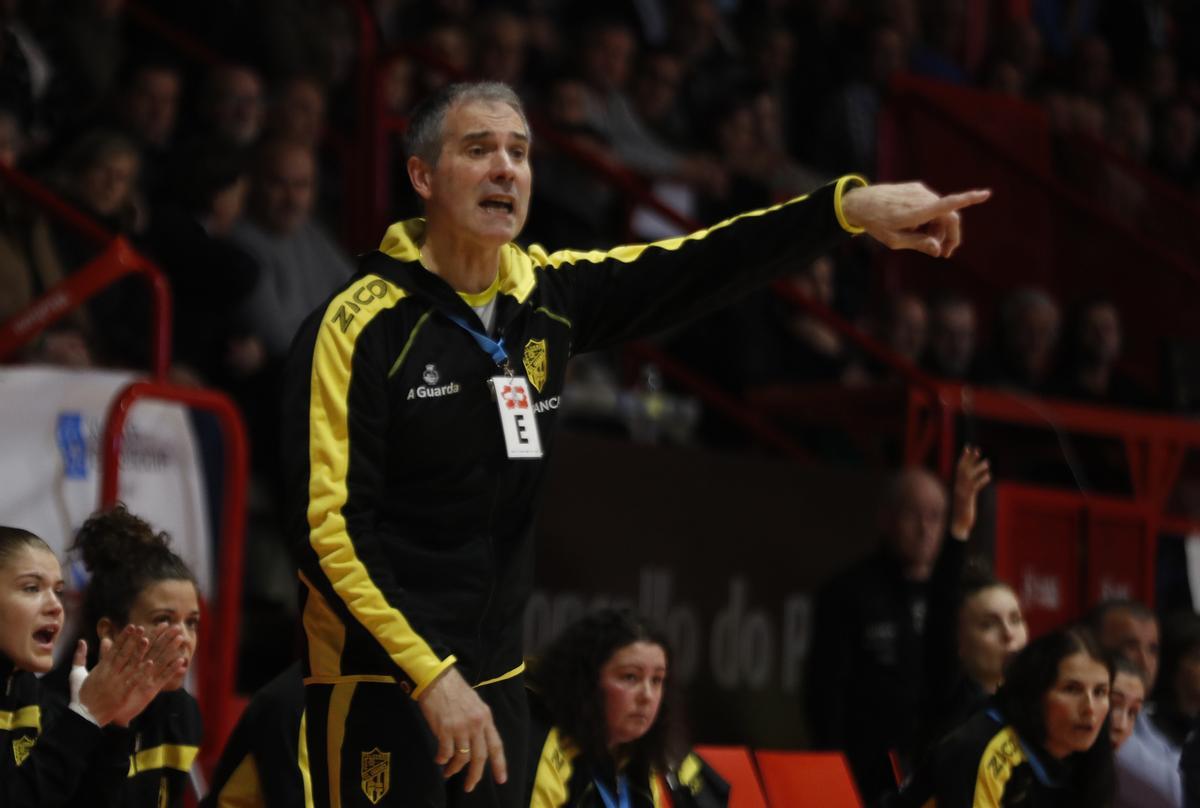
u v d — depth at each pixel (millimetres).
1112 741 20109
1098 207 40094
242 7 33531
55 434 19266
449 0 38750
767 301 32375
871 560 24188
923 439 26766
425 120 12336
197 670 19984
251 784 16609
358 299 11938
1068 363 34188
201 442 22875
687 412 29703
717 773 18859
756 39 43281
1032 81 48969
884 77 43688
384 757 11820
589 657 17766
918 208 12297
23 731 14891
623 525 24344
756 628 25531
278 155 27750
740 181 37469
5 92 28172
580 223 32438
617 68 37844
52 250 23844
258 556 24797
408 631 11344
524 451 12109
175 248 25172
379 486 11773
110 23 31766
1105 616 22672
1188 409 32656
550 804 17312
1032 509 25719
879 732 23359
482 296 12398
